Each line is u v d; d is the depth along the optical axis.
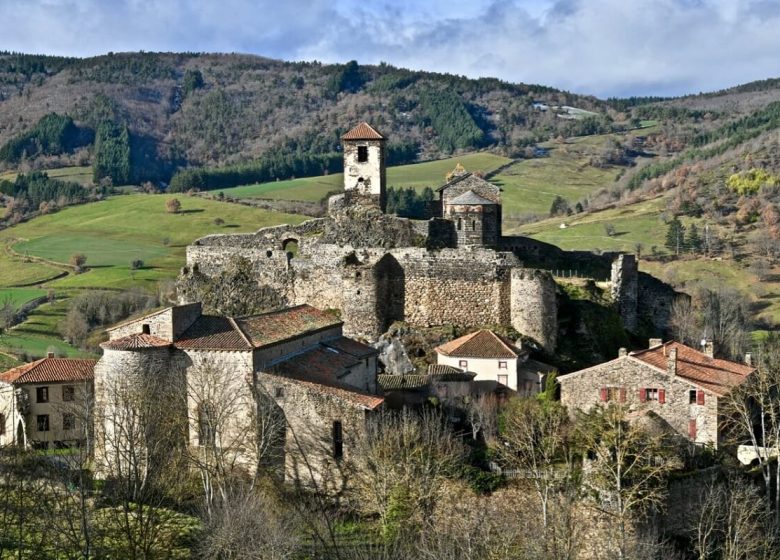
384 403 85.69
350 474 80.25
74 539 65.38
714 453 83.81
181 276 123.19
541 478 77.75
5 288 178.12
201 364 83.81
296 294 118.25
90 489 75.00
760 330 155.62
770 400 89.12
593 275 125.62
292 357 89.38
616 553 69.44
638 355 90.75
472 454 86.50
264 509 72.00
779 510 78.50
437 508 77.69
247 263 120.75
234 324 87.56
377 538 74.94
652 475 75.12
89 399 86.69
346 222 121.94
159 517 71.06
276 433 82.00
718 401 85.56
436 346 110.38
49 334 149.75
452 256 113.50
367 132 124.94
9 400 101.75
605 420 81.69
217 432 82.06
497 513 74.88
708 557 74.25
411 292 114.94
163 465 77.50
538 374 101.44
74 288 175.50
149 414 78.31
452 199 123.12
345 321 114.44
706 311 136.62
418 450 79.31
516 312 110.69
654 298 125.31
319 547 72.69
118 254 198.25
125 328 86.44
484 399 94.38
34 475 74.38
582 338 112.06
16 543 66.25
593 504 75.69
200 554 67.31
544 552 66.62
